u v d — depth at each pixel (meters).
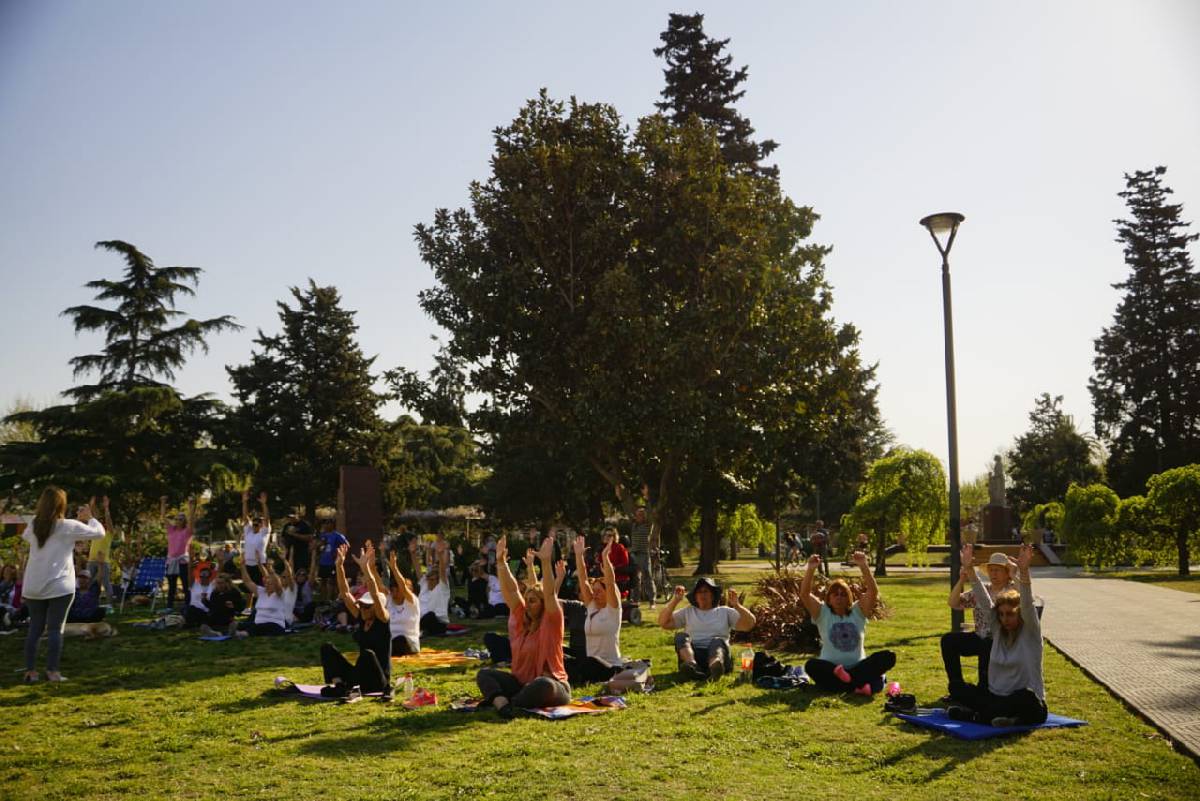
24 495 40.66
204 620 16.97
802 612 14.10
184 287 44.50
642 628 17.44
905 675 11.15
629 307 23.11
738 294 24.08
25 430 58.38
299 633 16.80
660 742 7.76
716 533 42.94
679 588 11.98
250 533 20.09
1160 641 14.43
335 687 10.06
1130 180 70.75
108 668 12.32
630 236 25.56
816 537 26.17
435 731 8.21
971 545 9.71
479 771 6.83
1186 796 6.24
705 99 46.50
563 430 25.44
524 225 24.67
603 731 8.18
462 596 25.22
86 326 42.62
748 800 6.14
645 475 30.97
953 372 15.52
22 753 7.50
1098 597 24.20
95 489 36.75
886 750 7.49
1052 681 10.75
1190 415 66.81
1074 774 6.76
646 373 24.20
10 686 10.83
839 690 10.13
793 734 8.06
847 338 35.56
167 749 7.61
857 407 44.22
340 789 6.41
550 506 46.38
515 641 9.64
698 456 25.11
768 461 25.94
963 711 8.45
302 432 52.75
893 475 41.72
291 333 54.97
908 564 52.47
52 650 11.12
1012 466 83.75
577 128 25.47
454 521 56.09
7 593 18.61
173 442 41.94
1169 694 9.70
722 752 7.43
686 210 25.05
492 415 26.58
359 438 54.44
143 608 21.91
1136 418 68.31
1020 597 8.38
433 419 26.61
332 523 27.62
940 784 6.52
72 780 6.72
